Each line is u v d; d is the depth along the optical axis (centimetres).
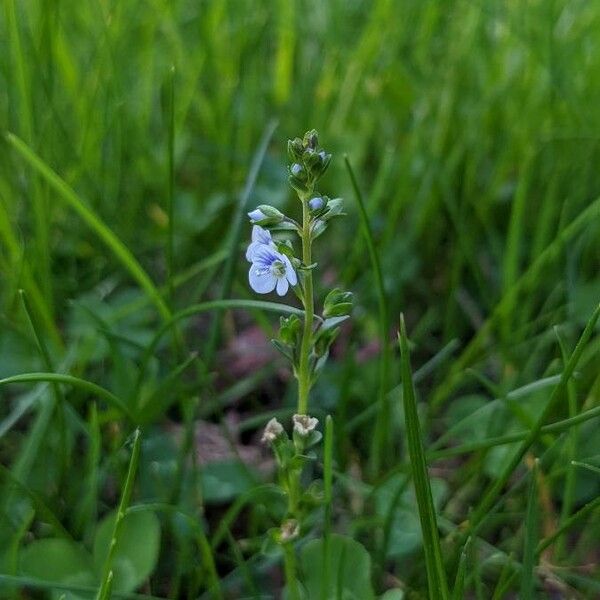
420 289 35
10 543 25
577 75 41
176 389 28
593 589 26
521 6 41
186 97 38
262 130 41
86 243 34
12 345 30
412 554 26
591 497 27
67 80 36
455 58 42
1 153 34
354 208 36
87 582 25
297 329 23
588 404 28
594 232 34
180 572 25
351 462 29
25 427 29
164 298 32
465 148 38
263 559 26
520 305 33
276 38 45
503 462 28
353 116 41
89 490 27
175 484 27
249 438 30
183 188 38
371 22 42
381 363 31
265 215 23
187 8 45
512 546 26
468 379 31
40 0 34
